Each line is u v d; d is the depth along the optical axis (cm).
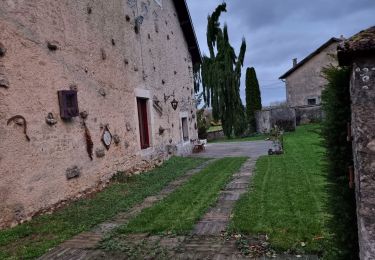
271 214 467
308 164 854
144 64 1023
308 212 466
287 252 349
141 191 674
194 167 980
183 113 1435
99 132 728
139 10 1014
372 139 207
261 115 2256
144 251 376
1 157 469
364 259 211
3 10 490
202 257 353
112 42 823
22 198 500
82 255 377
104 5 799
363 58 208
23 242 422
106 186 724
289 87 2980
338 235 265
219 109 2192
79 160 646
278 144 1216
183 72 1481
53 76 590
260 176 743
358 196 215
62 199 586
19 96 509
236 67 2181
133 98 926
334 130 260
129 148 872
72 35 655
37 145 538
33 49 545
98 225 479
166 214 509
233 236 403
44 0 580
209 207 535
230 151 1404
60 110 599
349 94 247
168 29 1295
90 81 708
